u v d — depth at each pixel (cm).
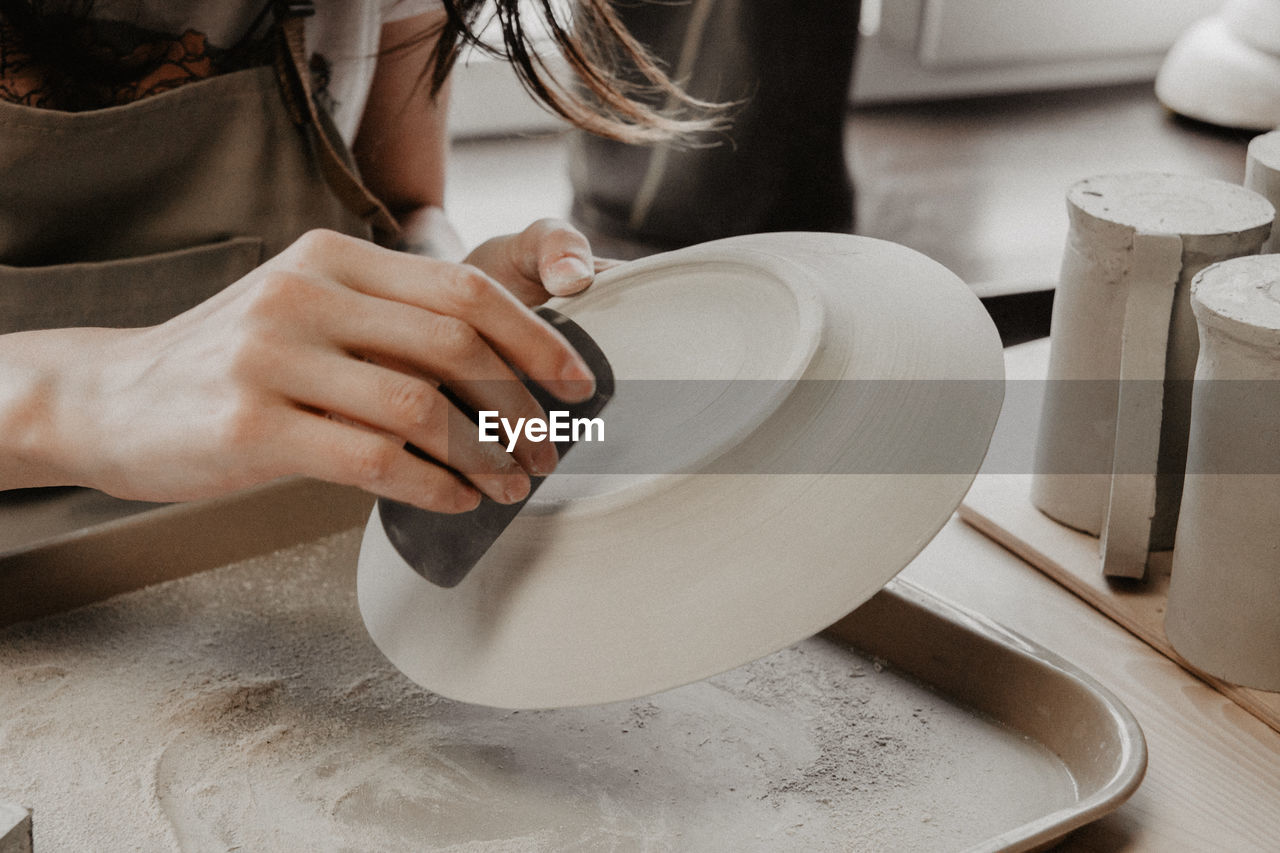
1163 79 205
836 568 41
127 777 54
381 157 114
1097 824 48
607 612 43
